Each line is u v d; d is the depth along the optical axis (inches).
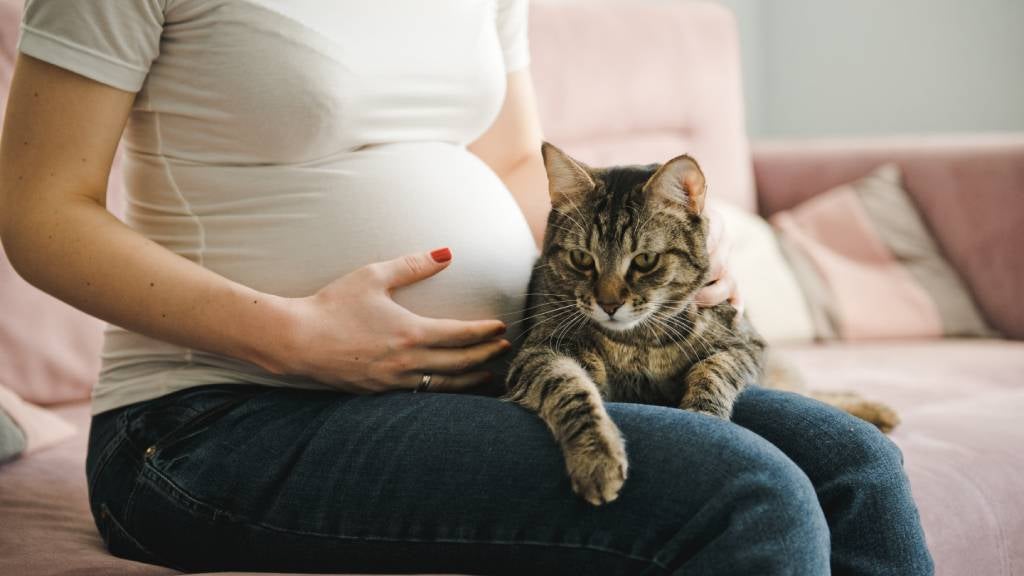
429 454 41.3
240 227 48.8
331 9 49.2
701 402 51.5
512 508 39.8
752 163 131.8
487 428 41.9
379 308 46.9
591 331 60.3
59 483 59.7
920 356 97.7
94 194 45.9
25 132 44.5
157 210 50.3
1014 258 110.7
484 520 40.1
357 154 51.2
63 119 44.6
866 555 43.6
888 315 109.3
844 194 118.8
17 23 76.3
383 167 51.3
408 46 52.5
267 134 47.8
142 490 44.8
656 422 41.0
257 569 43.4
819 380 87.4
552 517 39.4
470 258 52.9
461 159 56.2
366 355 46.4
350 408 44.6
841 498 44.3
